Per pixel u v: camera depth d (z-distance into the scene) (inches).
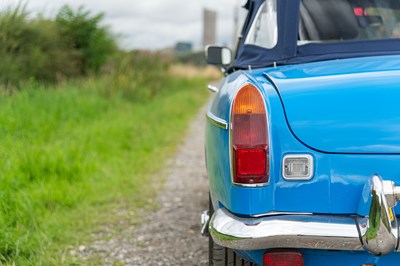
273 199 103.9
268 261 103.1
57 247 177.3
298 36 135.6
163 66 733.9
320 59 132.3
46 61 518.3
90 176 258.4
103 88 513.7
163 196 244.4
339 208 102.9
